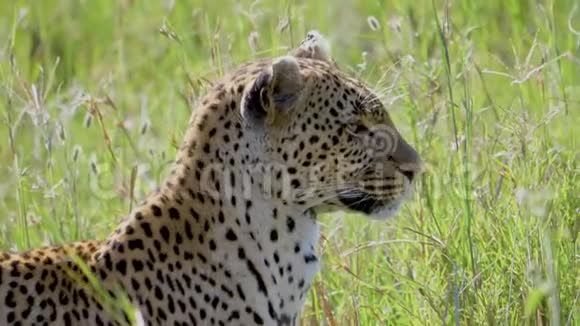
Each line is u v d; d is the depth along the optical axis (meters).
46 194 14.70
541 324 12.51
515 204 13.52
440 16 18.81
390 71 16.52
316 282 13.53
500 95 17.17
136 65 20.75
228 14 20.16
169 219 11.66
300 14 18.84
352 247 14.00
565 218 13.45
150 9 21.86
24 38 21.75
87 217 15.49
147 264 11.55
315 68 12.02
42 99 14.66
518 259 13.06
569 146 14.76
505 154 14.23
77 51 22.06
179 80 18.08
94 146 17.52
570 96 16.02
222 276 11.70
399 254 14.12
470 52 16.16
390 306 13.66
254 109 11.54
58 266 11.54
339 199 12.07
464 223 13.65
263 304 11.83
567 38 18.05
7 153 17.34
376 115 12.09
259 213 11.77
